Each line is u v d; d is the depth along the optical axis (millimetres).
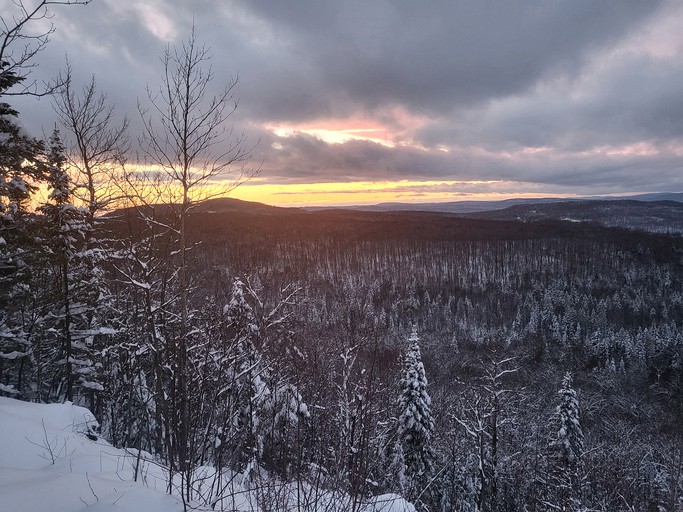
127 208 7934
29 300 13742
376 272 115375
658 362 55781
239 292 9875
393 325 65812
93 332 12625
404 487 14617
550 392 43750
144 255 8273
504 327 81125
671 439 25359
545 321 79562
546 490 23156
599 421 38406
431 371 43094
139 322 11227
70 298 13195
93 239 12836
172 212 7707
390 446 17156
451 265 129000
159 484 5797
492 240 154750
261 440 7457
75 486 4820
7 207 11078
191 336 9078
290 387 8562
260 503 5348
